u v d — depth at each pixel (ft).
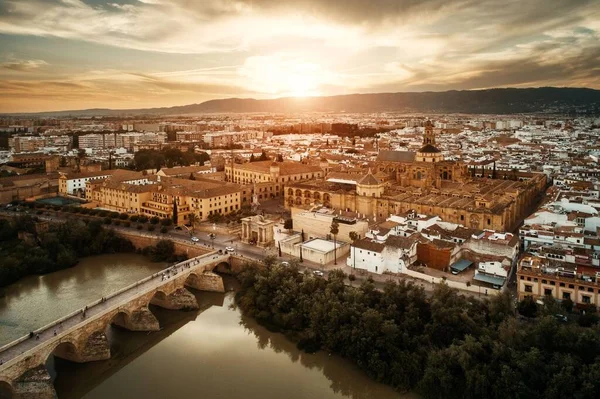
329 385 520.83
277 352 588.50
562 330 478.18
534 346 486.79
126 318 636.89
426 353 522.06
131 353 583.99
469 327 529.86
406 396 498.69
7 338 590.96
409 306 567.18
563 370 446.19
